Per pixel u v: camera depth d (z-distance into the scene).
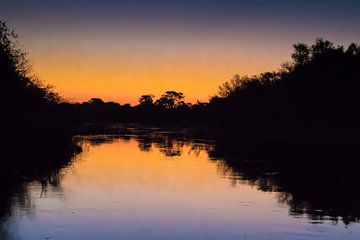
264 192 24.78
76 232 16.31
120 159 40.75
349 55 88.56
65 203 20.80
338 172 33.69
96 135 86.12
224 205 21.16
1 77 45.06
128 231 16.61
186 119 194.38
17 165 33.88
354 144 63.78
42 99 67.38
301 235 16.44
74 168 33.22
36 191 23.58
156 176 29.86
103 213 19.06
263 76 116.94
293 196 23.73
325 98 85.75
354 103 83.56
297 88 89.75
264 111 107.00
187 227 17.28
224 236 16.20
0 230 16.31
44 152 43.19
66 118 88.12
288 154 47.84
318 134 84.62
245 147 58.06
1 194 22.62
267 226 17.55
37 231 16.30
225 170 33.91
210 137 83.62
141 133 101.00
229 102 126.69
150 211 19.66
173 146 59.31
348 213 19.88
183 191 24.47
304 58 94.94
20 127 58.12
